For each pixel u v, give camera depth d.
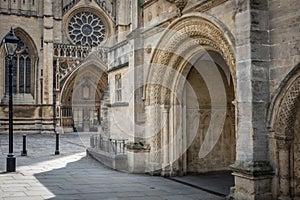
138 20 17.11
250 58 10.23
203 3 12.59
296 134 10.16
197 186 13.52
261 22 10.39
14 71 47.41
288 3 9.84
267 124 10.32
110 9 53.09
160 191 12.62
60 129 46.28
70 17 50.69
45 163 19.34
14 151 25.45
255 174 9.96
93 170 17.03
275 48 10.23
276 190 10.13
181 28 14.09
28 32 48.22
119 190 12.67
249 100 10.24
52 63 47.69
